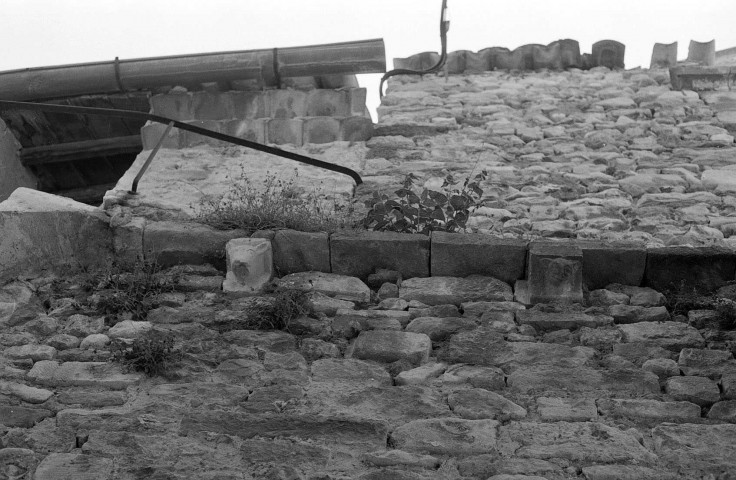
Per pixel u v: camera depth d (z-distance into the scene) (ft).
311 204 29.01
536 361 21.45
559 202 29.99
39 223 24.08
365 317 22.85
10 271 23.72
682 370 21.15
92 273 24.11
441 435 19.42
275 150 29.71
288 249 24.23
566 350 21.71
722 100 35.91
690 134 33.78
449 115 34.99
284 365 21.42
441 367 21.39
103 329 22.53
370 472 18.60
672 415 19.93
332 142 33.01
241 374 21.18
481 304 23.26
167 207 26.78
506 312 23.04
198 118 33.30
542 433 19.47
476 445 19.16
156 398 20.52
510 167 31.81
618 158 32.30
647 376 20.90
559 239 26.03
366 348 21.81
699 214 29.22
